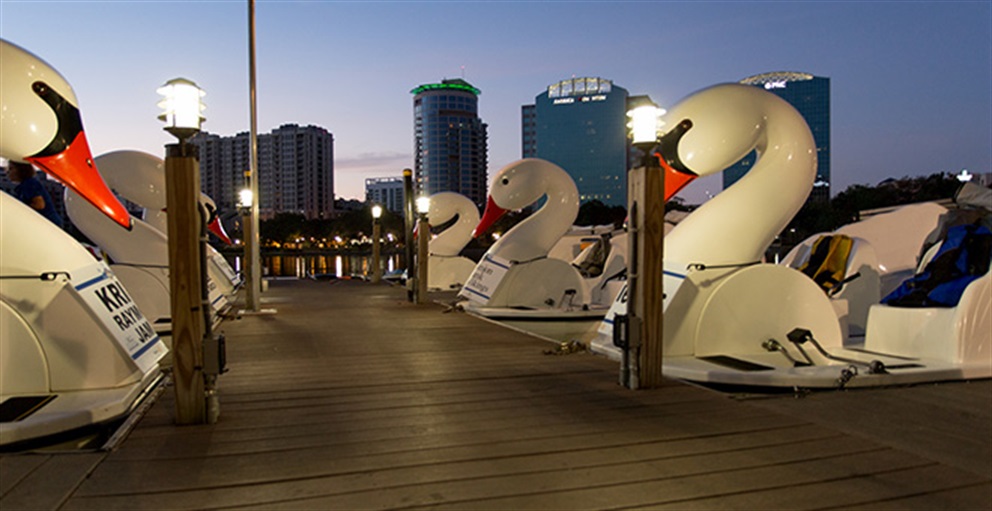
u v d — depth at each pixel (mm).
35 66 4344
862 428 3676
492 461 3174
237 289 14914
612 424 3795
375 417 4008
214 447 3395
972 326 5062
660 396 4457
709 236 5656
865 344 5820
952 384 4785
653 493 2758
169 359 7051
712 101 5445
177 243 3752
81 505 2637
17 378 4090
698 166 5508
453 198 16188
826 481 2877
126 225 4941
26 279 4125
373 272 19312
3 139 4289
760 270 5617
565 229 10820
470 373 5395
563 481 2904
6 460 3152
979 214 6238
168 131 3670
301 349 6801
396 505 2648
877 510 2572
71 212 8422
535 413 4066
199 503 2668
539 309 10133
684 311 5500
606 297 11305
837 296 7371
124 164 9289
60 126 4441
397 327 8688
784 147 5578
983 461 3131
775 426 3711
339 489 2824
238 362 6012
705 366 5059
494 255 10609
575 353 6391
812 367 4980
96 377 4207
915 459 3148
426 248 12227
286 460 3197
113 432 3910
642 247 4578
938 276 5520
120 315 4555
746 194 5633
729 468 3045
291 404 4355
